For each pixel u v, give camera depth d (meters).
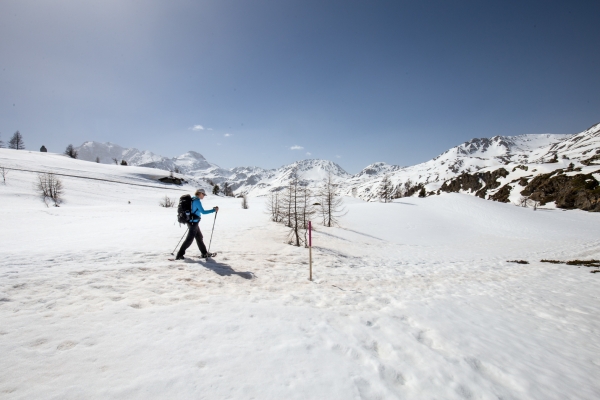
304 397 2.88
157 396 2.69
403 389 3.22
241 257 10.37
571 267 14.36
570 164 101.56
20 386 2.64
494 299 7.88
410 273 11.39
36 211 26.36
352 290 7.71
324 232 22.77
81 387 2.71
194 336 3.93
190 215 8.58
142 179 115.25
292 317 5.02
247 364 3.36
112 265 7.29
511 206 51.22
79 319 4.16
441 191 164.00
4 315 4.08
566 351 4.72
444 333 5.00
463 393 3.24
